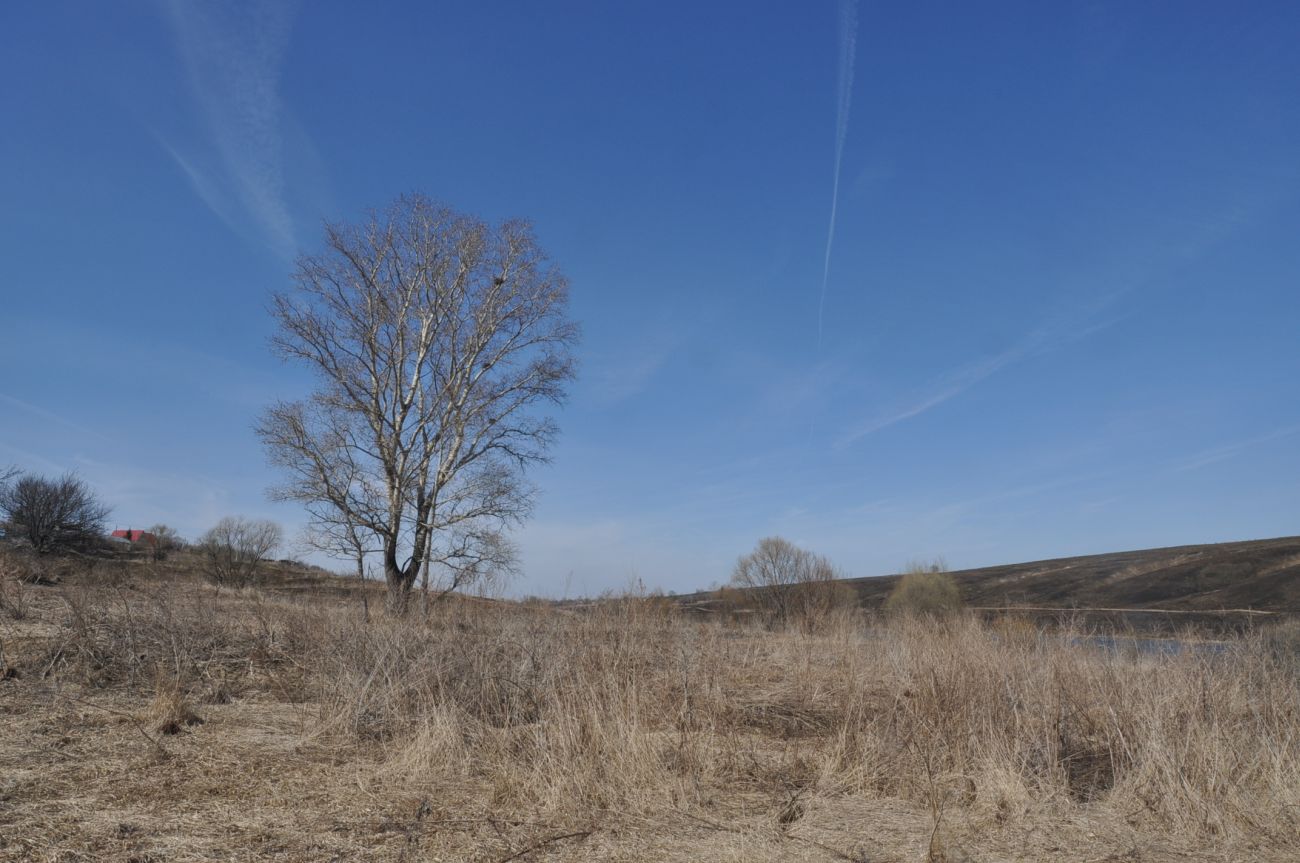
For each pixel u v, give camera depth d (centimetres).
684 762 712
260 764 706
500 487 2402
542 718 810
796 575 2838
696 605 2781
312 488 2308
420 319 2523
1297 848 575
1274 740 732
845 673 1139
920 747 726
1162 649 1002
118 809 572
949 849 553
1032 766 743
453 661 979
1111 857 552
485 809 610
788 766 758
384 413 2456
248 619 1379
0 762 666
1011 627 1340
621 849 540
